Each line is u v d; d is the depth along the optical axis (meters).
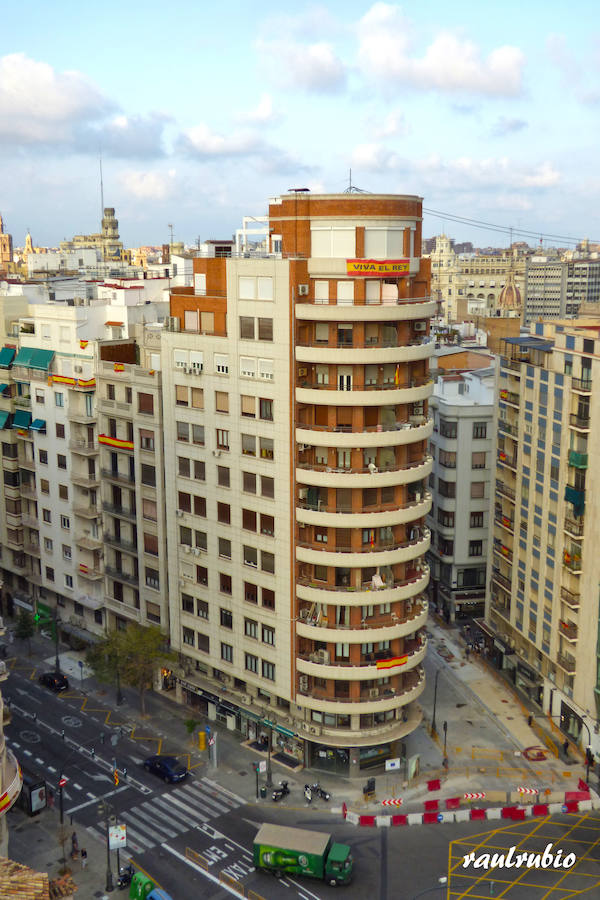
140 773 78.69
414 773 76.62
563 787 76.25
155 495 85.50
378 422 72.69
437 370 121.94
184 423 80.00
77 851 67.56
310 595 73.75
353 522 71.81
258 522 76.06
